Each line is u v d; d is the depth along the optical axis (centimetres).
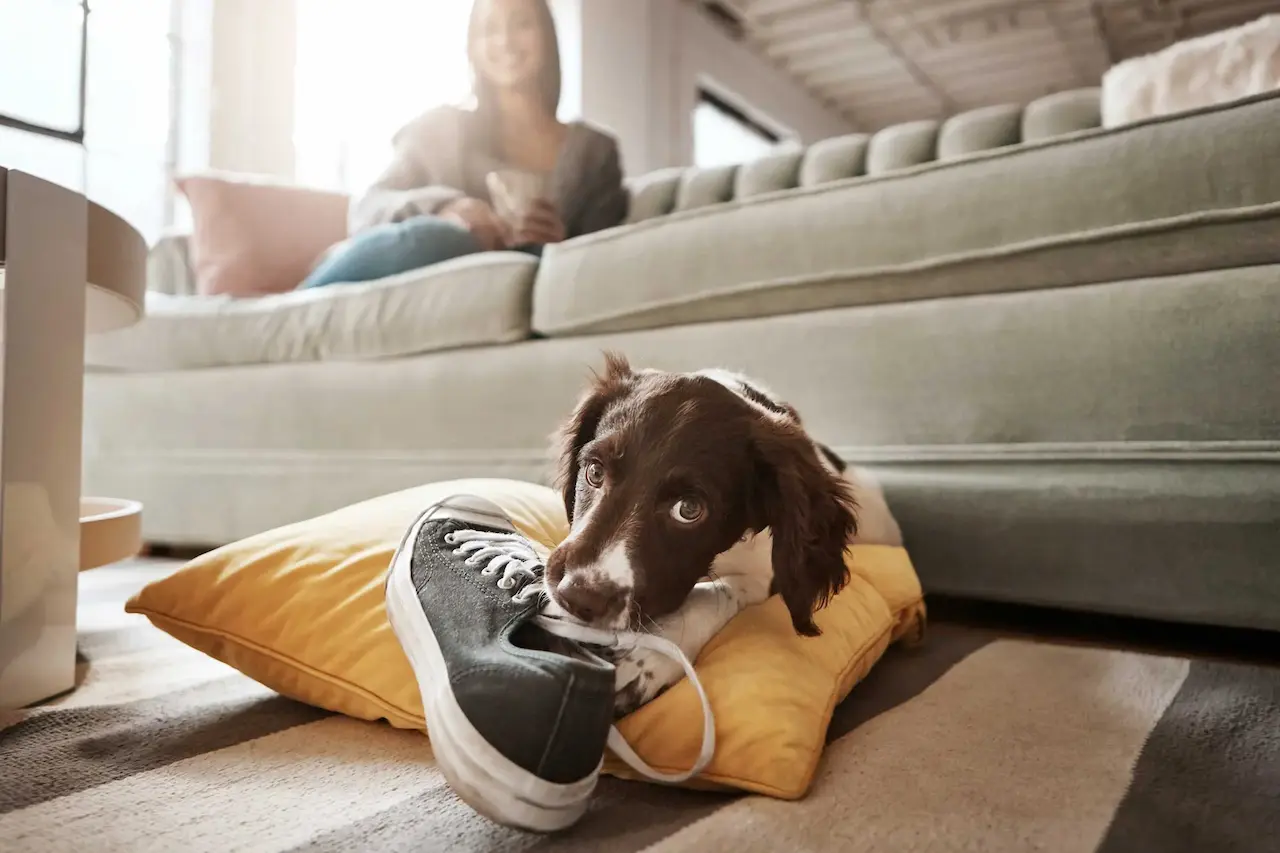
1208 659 123
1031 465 138
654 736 76
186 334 225
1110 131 134
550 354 182
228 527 218
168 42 378
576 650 75
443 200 265
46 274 95
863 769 78
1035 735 87
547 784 62
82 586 178
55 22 318
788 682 79
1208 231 126
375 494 201
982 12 578
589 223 272
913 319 148
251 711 95
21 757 80
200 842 63
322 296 212
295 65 397
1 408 90
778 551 86
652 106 491
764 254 160
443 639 73
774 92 648
